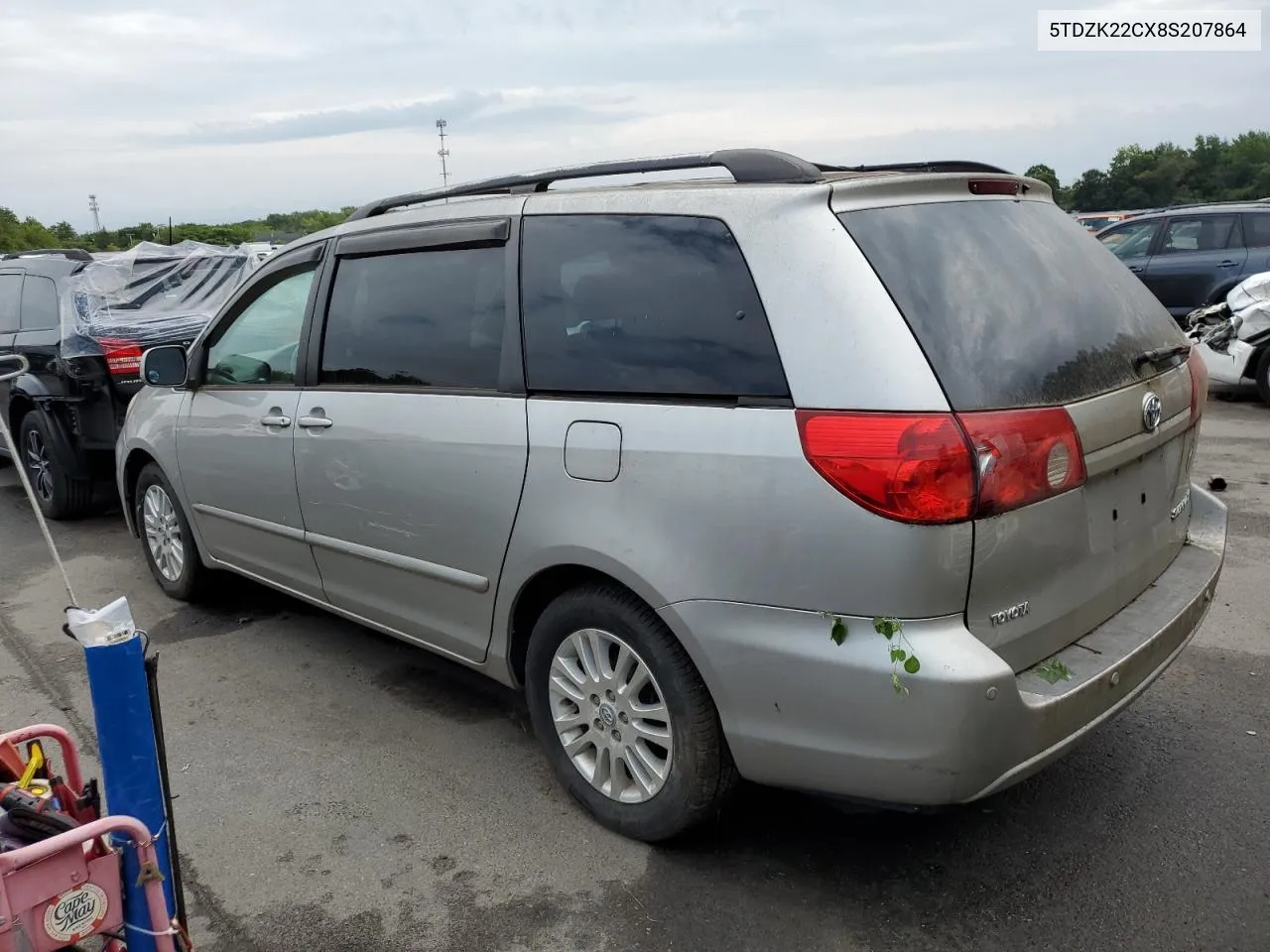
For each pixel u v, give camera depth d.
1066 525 2.52
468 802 3.26
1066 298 2.77
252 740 3.73
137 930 1.93
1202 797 3.13
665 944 2.57
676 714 2.74
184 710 4.00
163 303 7.45
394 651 4.55
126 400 6.75
